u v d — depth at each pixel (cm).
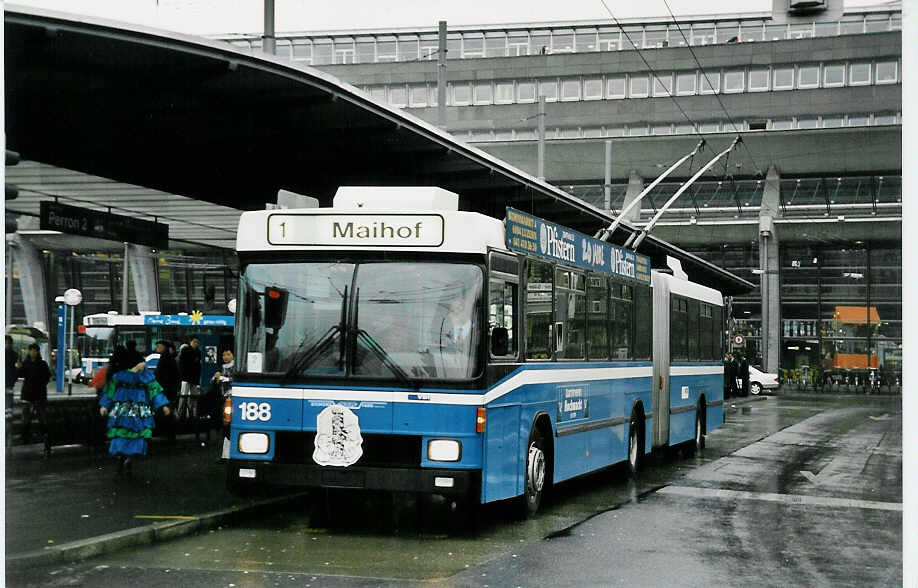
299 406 991
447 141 1717
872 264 6612
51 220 1496
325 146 1664
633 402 1564
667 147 6388
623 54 6869
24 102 1318
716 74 6781
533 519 1134
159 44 1162
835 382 6575
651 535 1039
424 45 7706
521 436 1088
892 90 6544
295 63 1317
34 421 1748
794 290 6738
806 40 6662
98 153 1593
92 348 4450
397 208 1042
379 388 980
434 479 964
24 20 1055
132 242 1662
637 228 3180
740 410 4150
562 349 1229
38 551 831
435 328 990
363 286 1002
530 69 6981
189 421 1833
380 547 938
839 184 6412
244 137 1545
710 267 4600
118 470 1334
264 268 1024
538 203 2395
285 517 1118
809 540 1042
